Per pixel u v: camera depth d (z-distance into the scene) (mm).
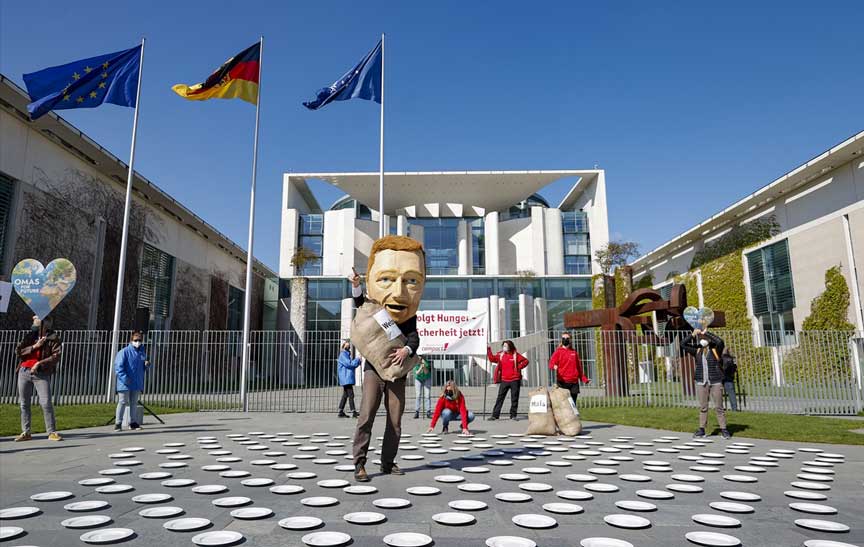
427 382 12367
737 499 4227
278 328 43469
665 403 14852
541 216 52031
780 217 27047
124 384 9398
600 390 20250
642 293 19422
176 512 3637
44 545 2975
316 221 51594
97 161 23062
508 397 20203
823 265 23750
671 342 16906
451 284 39938
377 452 6781
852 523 3533
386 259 5406
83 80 15125
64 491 4375
